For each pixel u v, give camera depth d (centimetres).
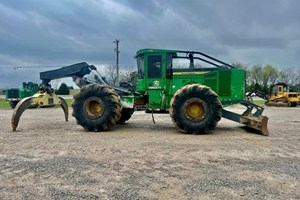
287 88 2716
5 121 1092
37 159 486
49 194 334
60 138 687
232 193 334
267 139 679
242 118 777
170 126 913
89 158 491
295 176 396
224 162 467
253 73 6072
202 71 842
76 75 963
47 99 946
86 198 322
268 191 341
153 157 498
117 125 939
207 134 748
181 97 753
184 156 505
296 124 1002
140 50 859
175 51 841
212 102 743
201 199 318
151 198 321
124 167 438
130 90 899
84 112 796
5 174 406
